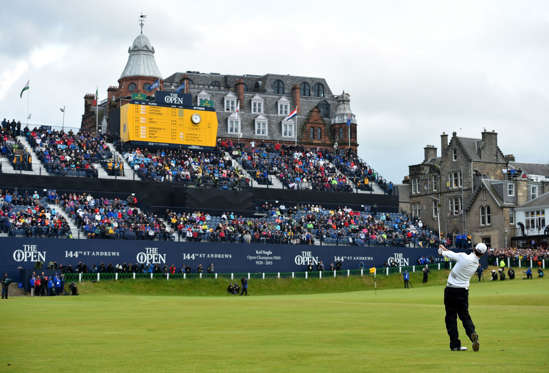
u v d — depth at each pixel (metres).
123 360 16.81
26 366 15.95
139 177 93.69
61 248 76.31
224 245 84.69
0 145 90.12
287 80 136.88
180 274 78.25
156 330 25.20
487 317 29.36
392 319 29.44
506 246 107.06
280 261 87.12
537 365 14.84
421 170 123.12
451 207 117.19
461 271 17.81
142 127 99.25
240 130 125.69
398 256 92.56
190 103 102.69
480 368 14.51
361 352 17.67
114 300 53.50
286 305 42.50
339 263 89.00
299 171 104.94
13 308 41.03
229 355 17.47
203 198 91.19
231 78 136.50
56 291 67.50
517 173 111.31
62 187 87.38
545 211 102.88
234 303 46.22
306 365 15.52
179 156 99.75
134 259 79.94
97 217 82.00
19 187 85.38
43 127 95.75
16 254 74.12
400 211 120.94
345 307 39.34
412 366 14.99
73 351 18.70
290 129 129.62
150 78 123.81
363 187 106.69
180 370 15.12
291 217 95.31
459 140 116.12
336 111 133.25
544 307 37.06
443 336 21.73
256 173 101.50
